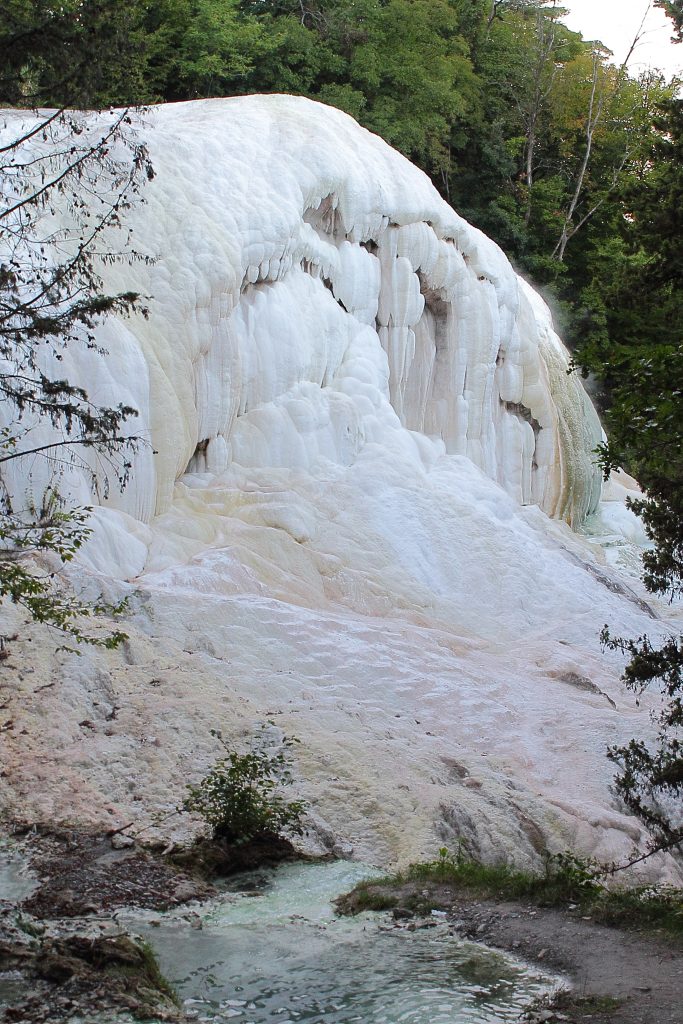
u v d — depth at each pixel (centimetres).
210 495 2077
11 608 1393
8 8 1030
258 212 2258
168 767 1200
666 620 2475
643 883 1306
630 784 1240
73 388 1028
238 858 1091
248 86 3903
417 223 2644
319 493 2194
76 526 1653
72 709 1259
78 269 1027
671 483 1142
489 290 2828
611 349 1072
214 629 1600
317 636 1688
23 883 988
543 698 1753
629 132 4903
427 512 2227
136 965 812
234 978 827
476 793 1363
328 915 967
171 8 3709
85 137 1820
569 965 844
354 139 2630
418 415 2728
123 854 1046
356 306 2545
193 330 2062
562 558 2358
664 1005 763
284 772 1234
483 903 987
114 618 1518
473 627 2083
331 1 4188
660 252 1755
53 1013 746
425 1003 782
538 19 4934
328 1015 768
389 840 1180
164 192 2133
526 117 4888
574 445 3128
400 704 1612
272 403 2269
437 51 4197
